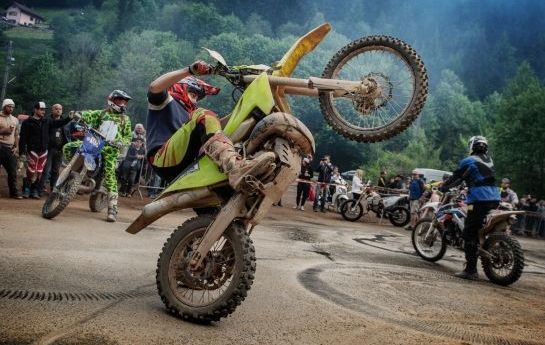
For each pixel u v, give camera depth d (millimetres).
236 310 3727
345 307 4164
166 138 3910
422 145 69000
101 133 7453
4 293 3400
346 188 18531
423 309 4465
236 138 3592
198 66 3787
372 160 83750
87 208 8984
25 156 9742
